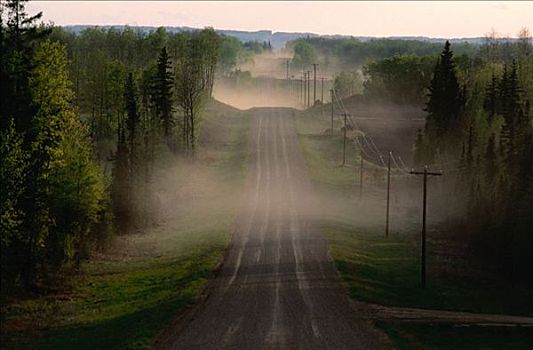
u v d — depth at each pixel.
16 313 59.78
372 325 53.31
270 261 79.81
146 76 162.12
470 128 120.00
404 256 90.50
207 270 74.12
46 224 68.25
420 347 48.38
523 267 85.31
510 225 91.06
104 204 88.50
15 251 65.00
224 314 55.53
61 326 56.31
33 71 68.31
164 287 68.50
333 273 73.31
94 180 74.50
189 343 47.22
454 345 50.00
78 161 73.06
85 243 81.50
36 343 51.62
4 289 64.69
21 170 58.53
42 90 69.25
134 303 62.66
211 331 50.38
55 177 71.12
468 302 69.31
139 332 49.66
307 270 74.81
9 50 66.81
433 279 78.38
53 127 71.50
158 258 85.19
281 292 64.19
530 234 87.06
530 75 151.25
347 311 57.66
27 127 64.44
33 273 68.75
